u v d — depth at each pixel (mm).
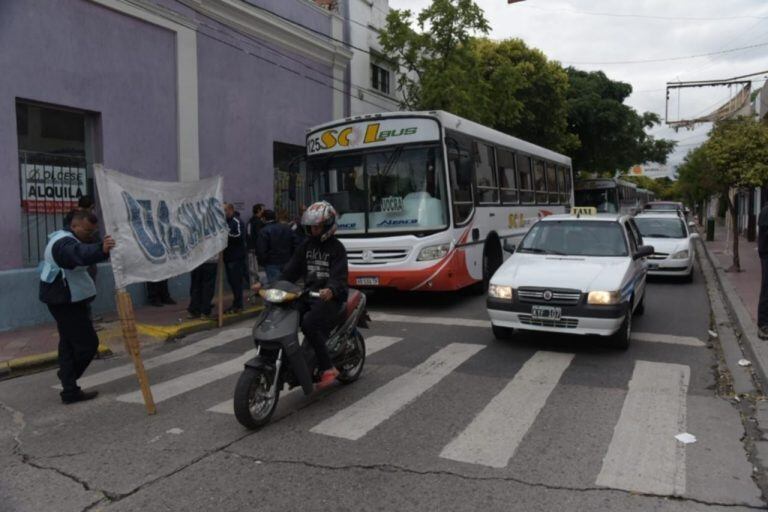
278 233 10344
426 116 10562
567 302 7406
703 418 5426
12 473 4473
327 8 18031
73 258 5688
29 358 7570
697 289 13523
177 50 12180
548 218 9594
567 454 4641
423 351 7902
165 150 12078
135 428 5359
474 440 4934
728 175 14812
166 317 10227
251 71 14367
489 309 7922
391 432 5133
